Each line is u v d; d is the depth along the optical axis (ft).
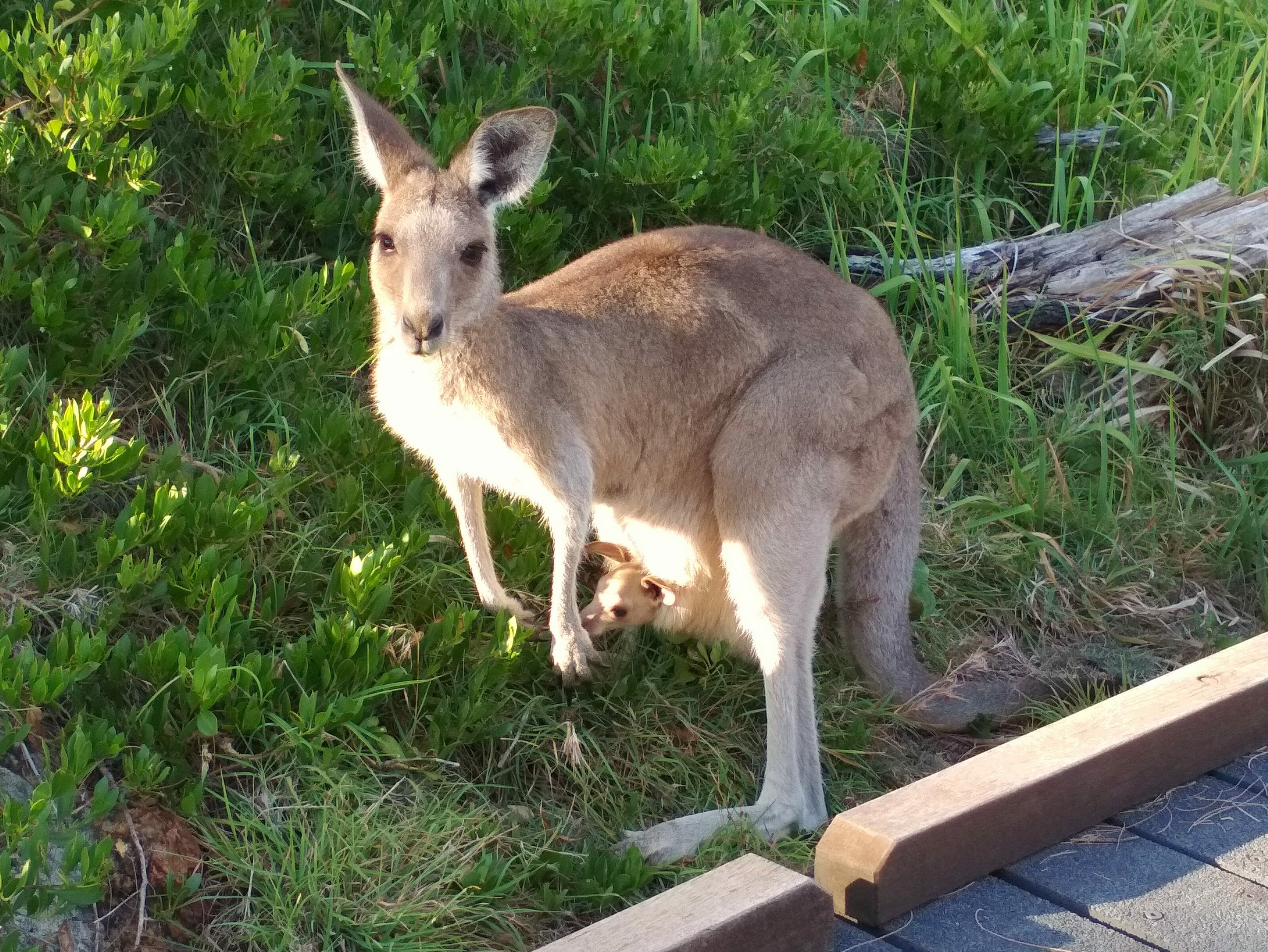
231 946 10.85
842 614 12.66
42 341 12.17
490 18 13.79
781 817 11.66
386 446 12.30
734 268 12.14
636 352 11.96
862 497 12.24
